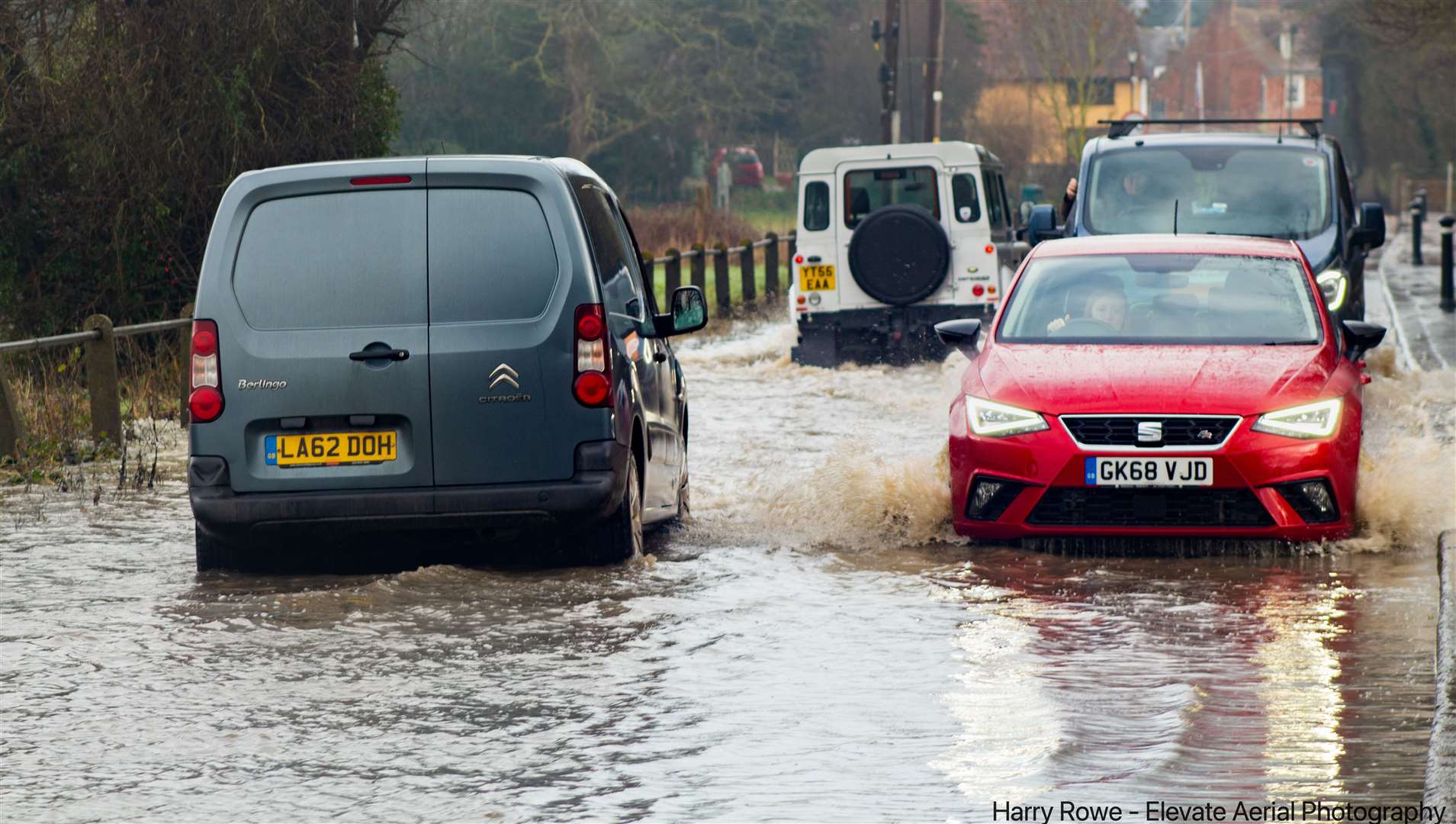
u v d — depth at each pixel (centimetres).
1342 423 2789
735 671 2023
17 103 6028
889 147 6612
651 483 2911
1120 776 1598
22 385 4856
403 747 1731
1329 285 4844
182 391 5022
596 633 2225
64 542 3014
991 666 2030
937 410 5028
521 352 2592
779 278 10662
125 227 6078
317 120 6200
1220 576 2600
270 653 2134
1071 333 3103
